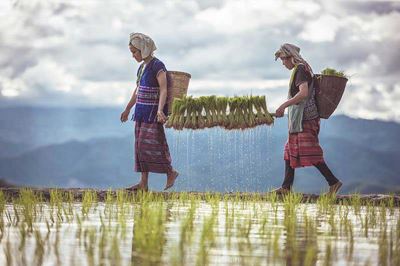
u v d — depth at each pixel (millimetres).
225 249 7250
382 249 7543
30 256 6727
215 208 11641
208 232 7895
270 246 7512
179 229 8688
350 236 8555
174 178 14500
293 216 10328
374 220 10375
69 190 14172
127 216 10164
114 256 6723
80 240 7711
